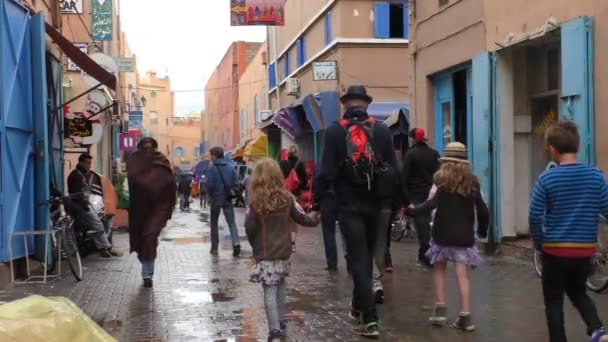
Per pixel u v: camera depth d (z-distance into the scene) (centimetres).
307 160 2673
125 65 2544
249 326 677
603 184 517
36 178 1017
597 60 938
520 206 1195
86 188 1218
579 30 954
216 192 1241
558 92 1116
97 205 1302
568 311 705
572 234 510
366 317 627
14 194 943
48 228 1012
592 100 945
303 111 2466
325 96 2161
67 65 1809
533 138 1198
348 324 682
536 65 1177
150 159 930
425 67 1482
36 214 1016
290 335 639
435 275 675
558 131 525
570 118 978
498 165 1177
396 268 1033
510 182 1178
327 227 1024
